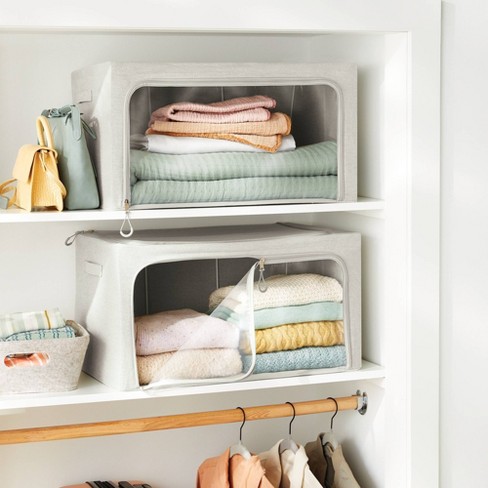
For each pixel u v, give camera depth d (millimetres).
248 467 2158
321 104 2178
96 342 2168
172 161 2045
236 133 2088
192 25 1968
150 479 2514
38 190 1996
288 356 2174
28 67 2307
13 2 1863
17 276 2357
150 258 2039
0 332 2006
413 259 2164
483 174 2238
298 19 2033
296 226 2432
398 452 2248
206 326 2104
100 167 2076
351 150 2180
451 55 2176
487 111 2227
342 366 2229
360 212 2303
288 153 2131
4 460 2387
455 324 2248
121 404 2461
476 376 2287
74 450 2443
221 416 2182
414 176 2145
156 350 2086
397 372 2230
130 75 1983
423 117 2139
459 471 2297
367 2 2074
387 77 2189
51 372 2033
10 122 2303
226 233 2287
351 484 2254
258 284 2146
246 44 2480
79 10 1899
